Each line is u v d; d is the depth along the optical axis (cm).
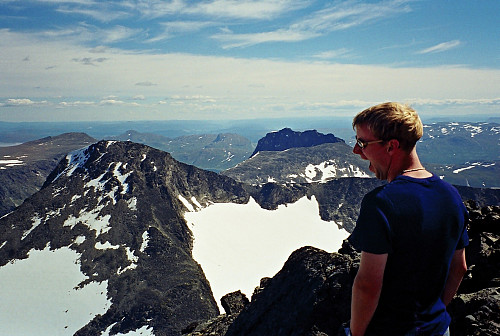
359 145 138
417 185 124
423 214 120
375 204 123
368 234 121
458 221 124
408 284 121
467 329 208
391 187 125
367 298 120
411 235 119
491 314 209
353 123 140
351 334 127
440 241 121
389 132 127
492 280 264
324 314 248
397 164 132
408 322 122
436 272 122
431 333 123
